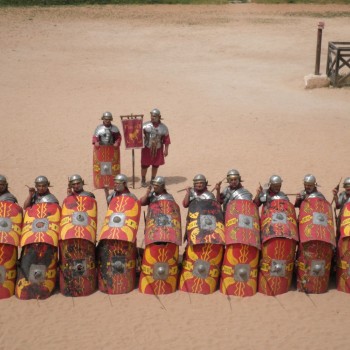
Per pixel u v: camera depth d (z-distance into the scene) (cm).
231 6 4750
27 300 1065
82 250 1059
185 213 1419
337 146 1919
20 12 4359
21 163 1744
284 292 1091
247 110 2331
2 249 1047
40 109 2306
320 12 4478
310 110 2345
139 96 2498
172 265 1079
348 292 1095
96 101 2423
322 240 1053
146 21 4169
